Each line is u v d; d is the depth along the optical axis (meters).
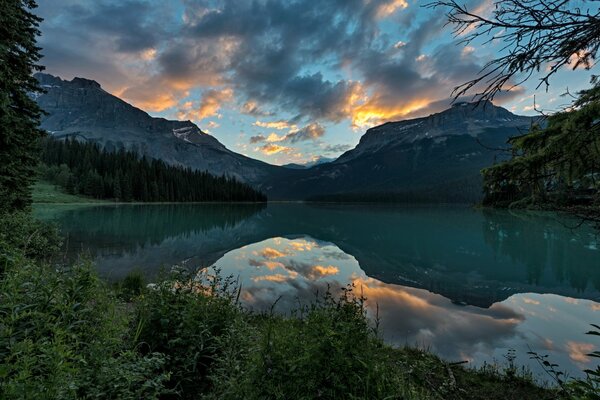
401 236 34.41
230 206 109.19
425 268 18.62
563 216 2.95
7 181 11.11
